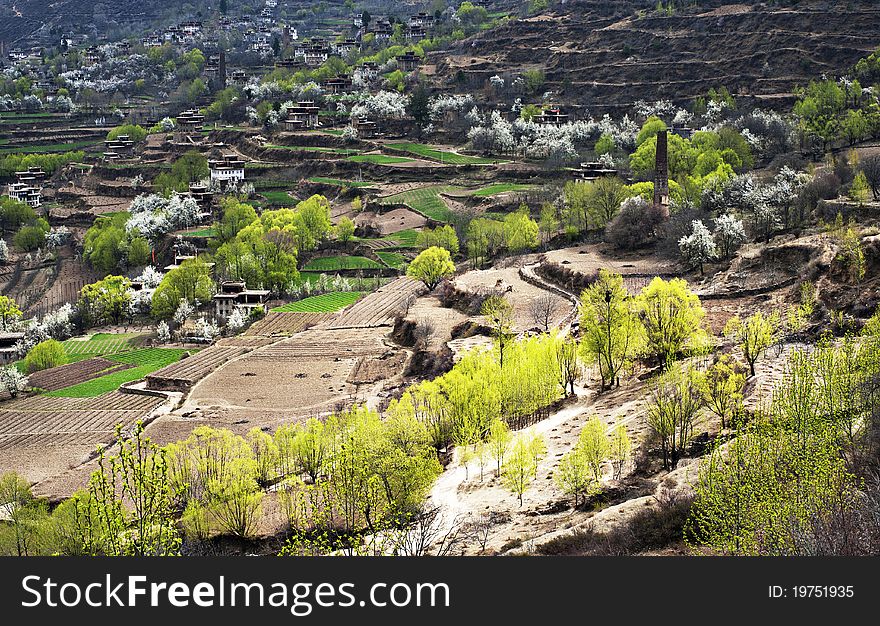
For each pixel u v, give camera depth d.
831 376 80.00
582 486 87.31
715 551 60.94
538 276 192.12
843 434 71.94
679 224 186.62
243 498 94.56
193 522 94.81
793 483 61.22
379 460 93.00
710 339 122.69
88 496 87.31
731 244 172.62
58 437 140.25
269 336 191.25
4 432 144.25
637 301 125.88
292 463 114.19
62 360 197.12
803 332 116.12
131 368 185.50
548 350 120.19
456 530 85.50
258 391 152.12
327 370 160.50
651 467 91.69
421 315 179.00
